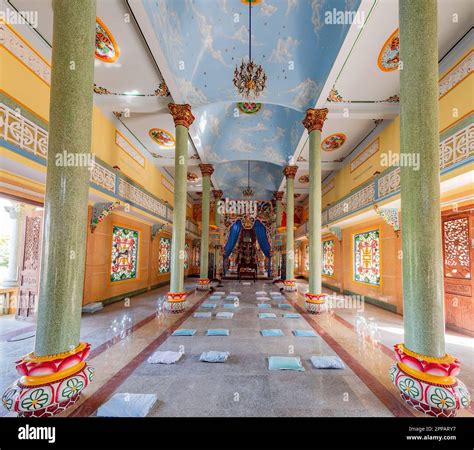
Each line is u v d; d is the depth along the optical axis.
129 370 3.33
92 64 2.77
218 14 6.00
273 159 11.02
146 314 6.46
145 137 9.05
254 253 17.67
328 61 5.66
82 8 2.68
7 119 3.63
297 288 11.73
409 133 2.67
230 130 10.56
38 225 5.90
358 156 9.02
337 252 11.33
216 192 15.38
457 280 5.47
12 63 4.27
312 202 6.78
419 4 2.71
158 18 4.80
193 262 18.86
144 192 8.73
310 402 2.63
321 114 6.68
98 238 7.36
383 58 5.20
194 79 6.68
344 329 5.28
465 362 3.73
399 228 6.81
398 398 2.70
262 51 6.49
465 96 4.50
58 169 2.51
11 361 3.57
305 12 5.72
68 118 2.55
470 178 4.18
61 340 2.46
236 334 4.88
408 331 2.64
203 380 3.08
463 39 4.54
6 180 4.60
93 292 7.13
